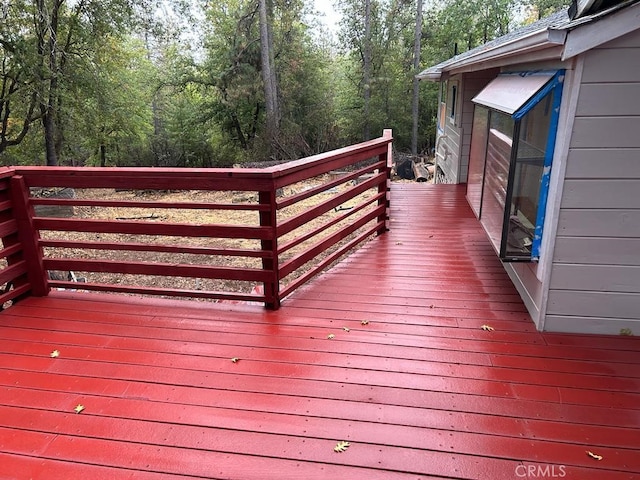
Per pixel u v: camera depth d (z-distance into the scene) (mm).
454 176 7922
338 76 22984
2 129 14891
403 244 4441
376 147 4320
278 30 19438
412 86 20875
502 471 1716
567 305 2664
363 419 1997
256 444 1864
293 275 6266
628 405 2064
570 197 2461
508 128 2990
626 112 2285
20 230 3111
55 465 1783
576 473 1702
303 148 18609
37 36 13133
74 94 14344
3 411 2090
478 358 2453
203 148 20500
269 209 2791
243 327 2811
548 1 19844
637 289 2570
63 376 2340
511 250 2814
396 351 2527
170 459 1799
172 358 2484
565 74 2365
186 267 3074
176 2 14938
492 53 3609
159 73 22219
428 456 1791
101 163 19906
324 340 2648
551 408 2051
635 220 2453
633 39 2170
